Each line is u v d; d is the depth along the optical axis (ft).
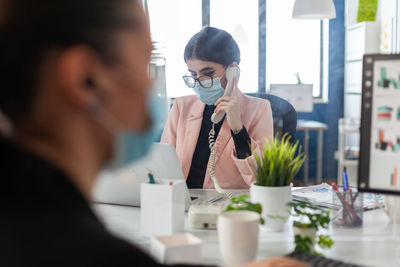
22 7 1.22
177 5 12.04
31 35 1.20
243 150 6.11
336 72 13.79
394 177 3.49
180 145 6.70
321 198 4.82
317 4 9.34
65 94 1.22
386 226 4.08
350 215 4.03
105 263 1.16
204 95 6.53
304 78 13.65
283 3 13.12
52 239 1.14
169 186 3.76
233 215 3.21
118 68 1.30
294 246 3.54
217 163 6.34
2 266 1.09
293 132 6.69
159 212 3.80
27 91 1.21
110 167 1.49
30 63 1.20
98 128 1.34
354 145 10.17
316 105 13.94
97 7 1.26
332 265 2.93
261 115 6.62
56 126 1.26
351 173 7.72
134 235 3.84
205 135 6.57
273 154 3.91
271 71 13.30
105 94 1.28
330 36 13.60
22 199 1.17
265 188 3.84
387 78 3.48
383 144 3.51
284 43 13.33
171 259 3.00
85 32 1.23
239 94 6.72
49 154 1.26
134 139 1.46
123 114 1.35
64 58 1.20
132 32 1.35
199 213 4.06
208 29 6.48
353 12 13.16
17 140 1.26
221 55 6.35
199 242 3.10
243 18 12.90
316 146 14.21
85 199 1.32
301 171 13.43
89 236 1.20
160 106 1.67
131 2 1.38
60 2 1.22
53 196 1.20
